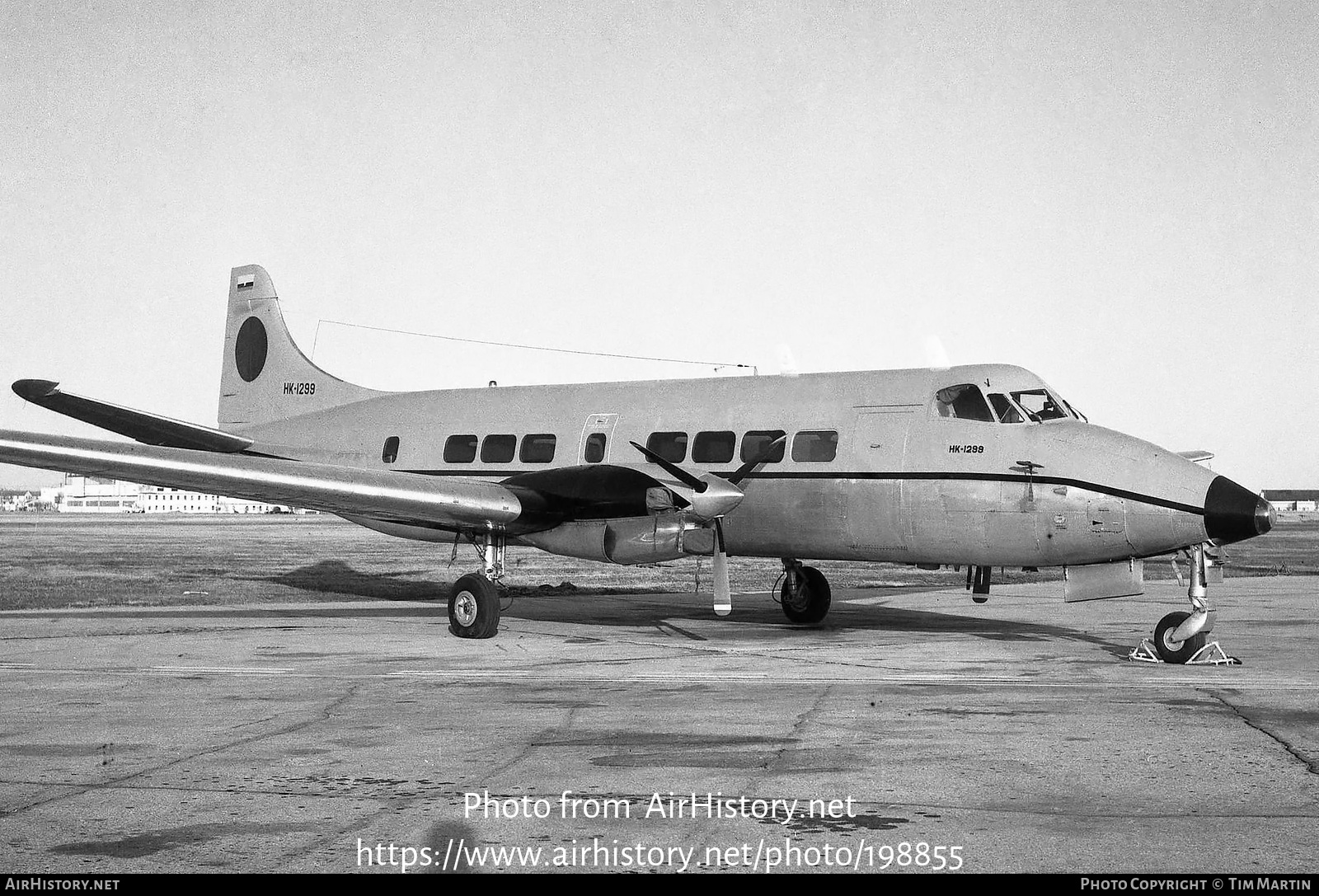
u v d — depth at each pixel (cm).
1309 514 15112
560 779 733
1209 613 1303
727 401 1684
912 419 1534
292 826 633
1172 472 1370
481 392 1920
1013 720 920
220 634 1659
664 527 1490
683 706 998
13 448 1206
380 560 4147
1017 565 1482
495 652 1413
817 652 1402
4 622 1883
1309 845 587
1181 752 801
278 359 2173
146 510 16362
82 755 804
